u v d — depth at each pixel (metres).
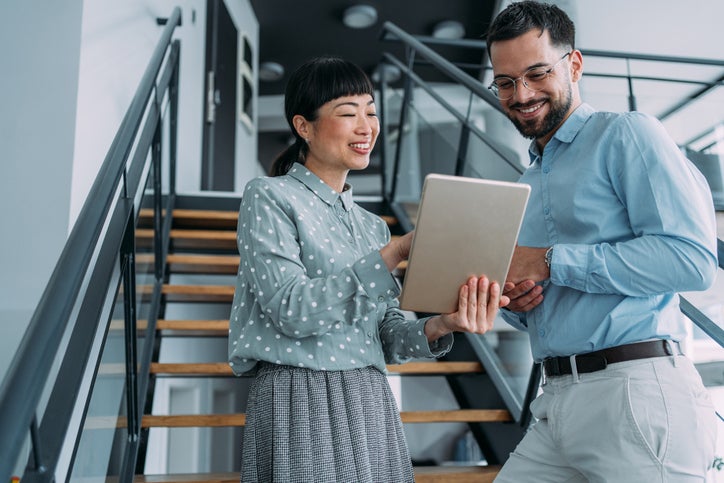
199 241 3.46
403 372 2.64
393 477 1.20
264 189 1.24
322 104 1.30
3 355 2.16
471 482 2.09
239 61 5.89
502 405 2.50
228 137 5.48
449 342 1.32
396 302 1.44
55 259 2.24
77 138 2.34
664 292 1.25
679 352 1.30
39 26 2.40
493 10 6.17
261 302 1.16
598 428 1.27
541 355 1.40
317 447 1.12
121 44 2.88
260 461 1.15
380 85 4.40
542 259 1.29
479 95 2.55
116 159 1.59
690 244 1.21
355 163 1.31
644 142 1.28
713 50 3.65
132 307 1.99
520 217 1.11
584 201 1.34
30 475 1.04
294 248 1.20
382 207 4.20
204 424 2.24
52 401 1.18
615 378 1.27
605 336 1.28
